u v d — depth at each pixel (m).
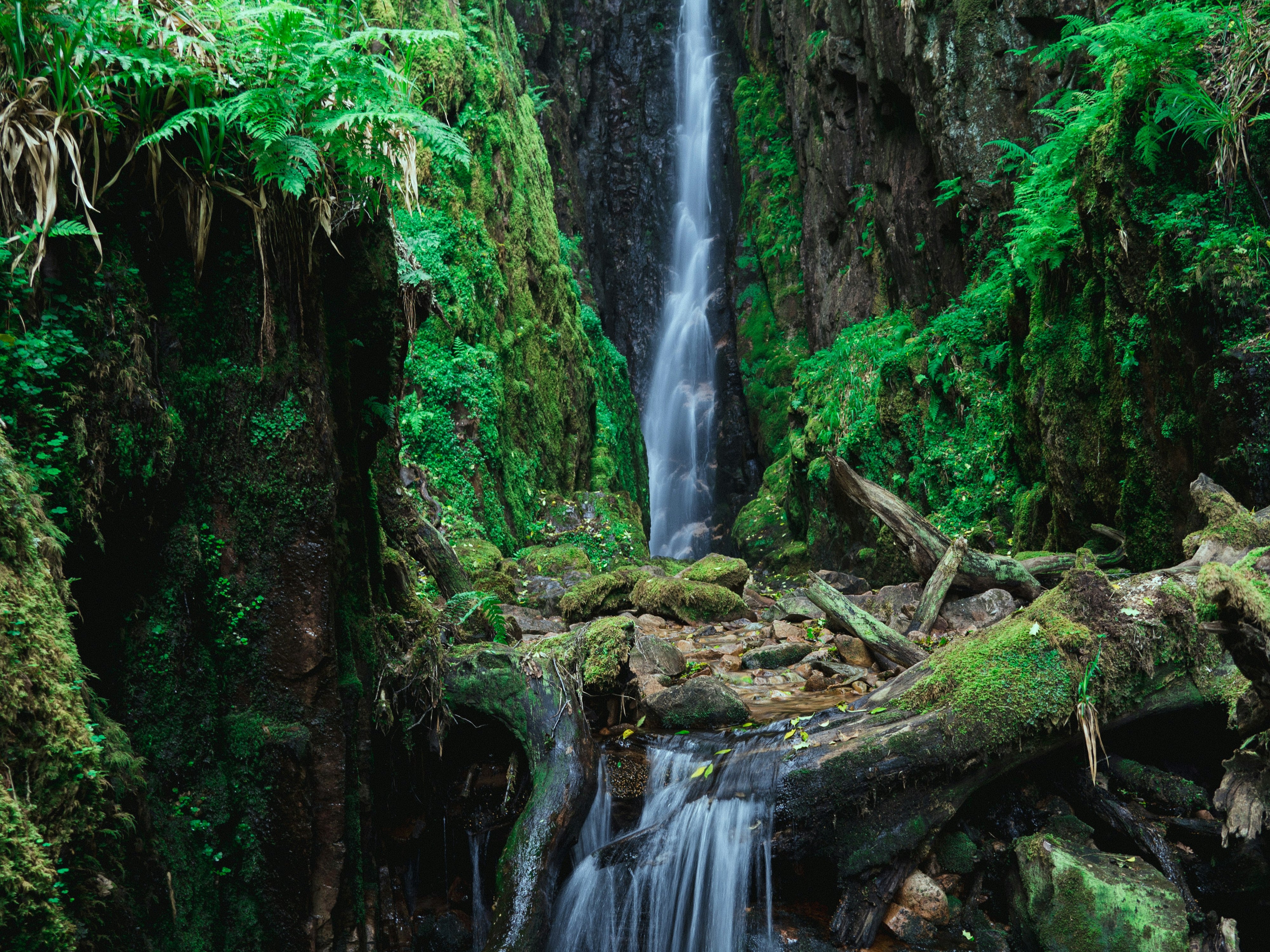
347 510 3.54
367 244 3.65
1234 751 3.88
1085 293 6.40
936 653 4.21
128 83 2.56
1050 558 6.59
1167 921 3.20
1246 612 2.96
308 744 2.99
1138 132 5.24
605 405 15.22
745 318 18.39
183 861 2.61
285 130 2.68
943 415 9.82
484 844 4.10
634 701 4.93
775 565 13.11
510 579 7.28
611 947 3.79
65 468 2.30
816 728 4.05
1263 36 4.64
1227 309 4.59
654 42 20.58
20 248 2.31
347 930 3.10
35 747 1.91
